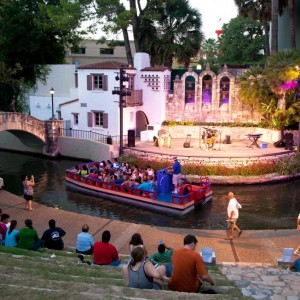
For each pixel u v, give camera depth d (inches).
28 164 1407.5
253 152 1224.8
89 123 1514.5
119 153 1263.5
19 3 1779.0
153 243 683.4
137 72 1518.2
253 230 738.8
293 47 1566.2
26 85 1807.3
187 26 1718.8
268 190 1087.6
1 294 249.3
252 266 515.8
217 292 328.2
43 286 273.9
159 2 1694.1
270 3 1601.9
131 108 1482.5
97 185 1023.0
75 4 1547.7
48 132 1492.4
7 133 1637.6
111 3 1531.7
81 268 382.9
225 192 1068.5
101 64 1478.8
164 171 927.0
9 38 1738.4
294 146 1315.2
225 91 1480.1
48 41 1825.8
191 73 1486.2
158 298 259.3
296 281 390.9
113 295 255.4
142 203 941.2
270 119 1396.4
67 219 802.2
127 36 1747.0
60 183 1153.4
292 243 670.5
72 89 1660.9
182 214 879.7
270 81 1280.8
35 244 506.9
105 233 466.3
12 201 924.0
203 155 1176.2
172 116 1521.9
